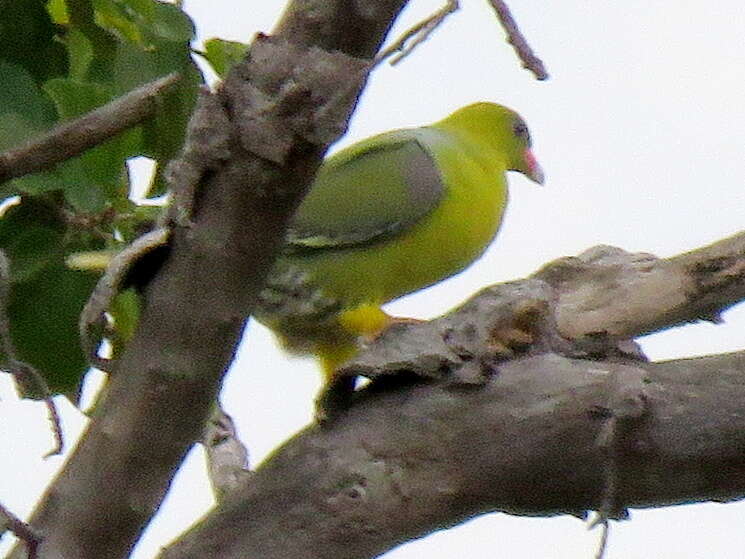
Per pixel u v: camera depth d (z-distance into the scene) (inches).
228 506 195.0
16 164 184.1
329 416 199.6
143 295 177.3
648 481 191.9
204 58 244.7
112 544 182.1
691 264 231.1
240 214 165.6
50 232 236.5
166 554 192.2
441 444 195.6
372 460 195.2
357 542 194.1
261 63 160.4
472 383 197.6
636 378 192.2
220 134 162.1
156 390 174.9
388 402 199.8
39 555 179.0
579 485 193.9
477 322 203.8
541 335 204.1
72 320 241.3
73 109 221.3
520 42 156.0
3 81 224.1
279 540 192.4
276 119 159.3
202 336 172.4
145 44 240.2
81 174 221.5
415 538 198.5
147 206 237.6
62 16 254.5
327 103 157.5
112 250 234.8
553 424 193.3
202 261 168.9
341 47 159.5
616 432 190.2
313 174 163.2
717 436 188.5
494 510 198.8
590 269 235.6
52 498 181.5
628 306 230.1
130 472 178.5
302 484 194.7
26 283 239.5
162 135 236.1
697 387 191.3
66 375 244.8
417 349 201.2
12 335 240.8
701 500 193.0
